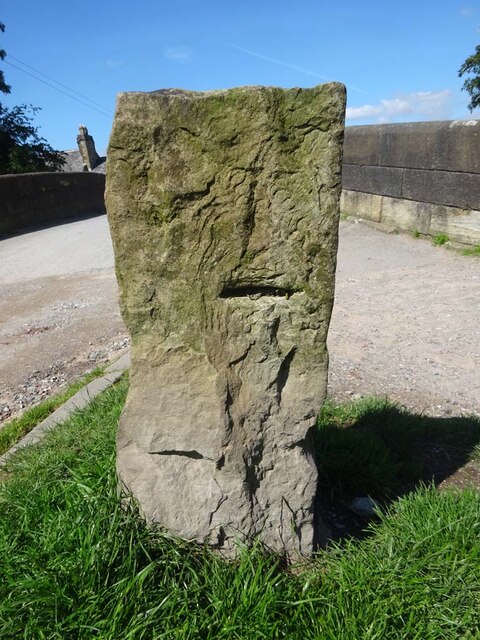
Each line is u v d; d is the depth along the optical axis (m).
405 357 5.02
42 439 3.75
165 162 2.15
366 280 7.61
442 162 8.66
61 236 13.86
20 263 11.62
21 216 15.74
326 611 2.14
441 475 3.24
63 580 2.14
